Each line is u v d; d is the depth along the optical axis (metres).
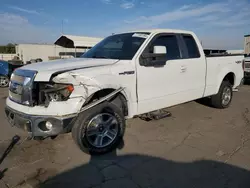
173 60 4.12
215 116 5.14
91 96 3.06
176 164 2.98
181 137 3.89
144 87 3.67
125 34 4.29
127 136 3.93
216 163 2.99
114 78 3.22
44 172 2.79
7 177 2.67
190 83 4.48
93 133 3.17
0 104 6.49
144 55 3.59
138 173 2.78
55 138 3.82
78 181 2.61
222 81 5.57
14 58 29.44
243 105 6.28
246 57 11.07
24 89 2.92
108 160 3.11
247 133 4.09
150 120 4.41
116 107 3.35
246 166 2.91
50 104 2.81
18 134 4.01
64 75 2.81
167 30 4.24
